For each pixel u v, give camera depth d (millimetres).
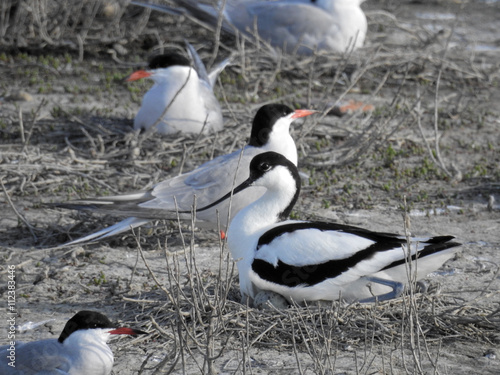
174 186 10812
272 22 20078
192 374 7555
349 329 8219
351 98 18672
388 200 12977
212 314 7195
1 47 21328
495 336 8430
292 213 12008
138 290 9445
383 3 28781
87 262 10398
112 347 8008
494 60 22438
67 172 13008
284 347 8109
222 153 14242
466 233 11680
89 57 21203
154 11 23469
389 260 8297
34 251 10633
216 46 18891
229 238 9227
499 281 9945
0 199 12500
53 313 8898
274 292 8750
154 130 14375
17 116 16203
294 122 16188
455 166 14539
